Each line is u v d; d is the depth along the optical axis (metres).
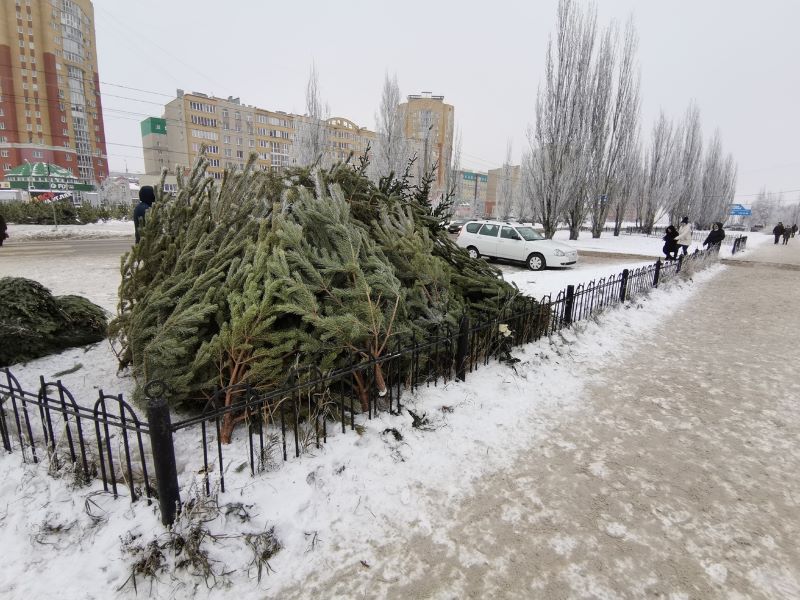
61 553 2.17
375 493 2.75
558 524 2.61
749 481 3.08
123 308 4.15
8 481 2.59
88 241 20.05
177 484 2.30
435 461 3.12
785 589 2.18
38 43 52.09
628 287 9.02
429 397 3.84
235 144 62.91
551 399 4.33
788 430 3.84
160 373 3.16
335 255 3.58
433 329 4.22
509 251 14.45
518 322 5.35
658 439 3.64
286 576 2.18
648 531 2.57
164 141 62.84
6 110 51.50
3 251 15.31
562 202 23.84
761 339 6.73
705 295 10.54
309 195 3.91
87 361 4.57
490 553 2.37
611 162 29.78
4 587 1.99
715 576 2.25
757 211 92.50
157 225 4.20
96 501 2.44
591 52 22.72
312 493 2.62
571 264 14.01
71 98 56.34
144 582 2.06
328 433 3.17
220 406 3.19
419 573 2.23
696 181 41.03
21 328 4.44
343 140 67.75
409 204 5.67
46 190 33.34
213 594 2.06
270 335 3.04
